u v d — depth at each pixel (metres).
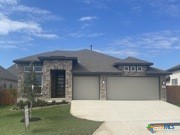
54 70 32.88
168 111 25.22
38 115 22.78
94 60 35.50
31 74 21.36
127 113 24.00
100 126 18.33
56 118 21.31
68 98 30.98
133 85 32.72
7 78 40.22
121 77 32.69
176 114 23.94
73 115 22.72
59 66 31.33
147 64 32.56
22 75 32.19
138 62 32.53
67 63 31.45
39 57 31.09
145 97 32.62
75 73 31.70
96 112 24.16
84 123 19.05
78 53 37.78
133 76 32.66
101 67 33.16
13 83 44.53
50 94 31.14
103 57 36.94
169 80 42.12
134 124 19.38
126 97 32.47
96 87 32.31
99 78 32.31
